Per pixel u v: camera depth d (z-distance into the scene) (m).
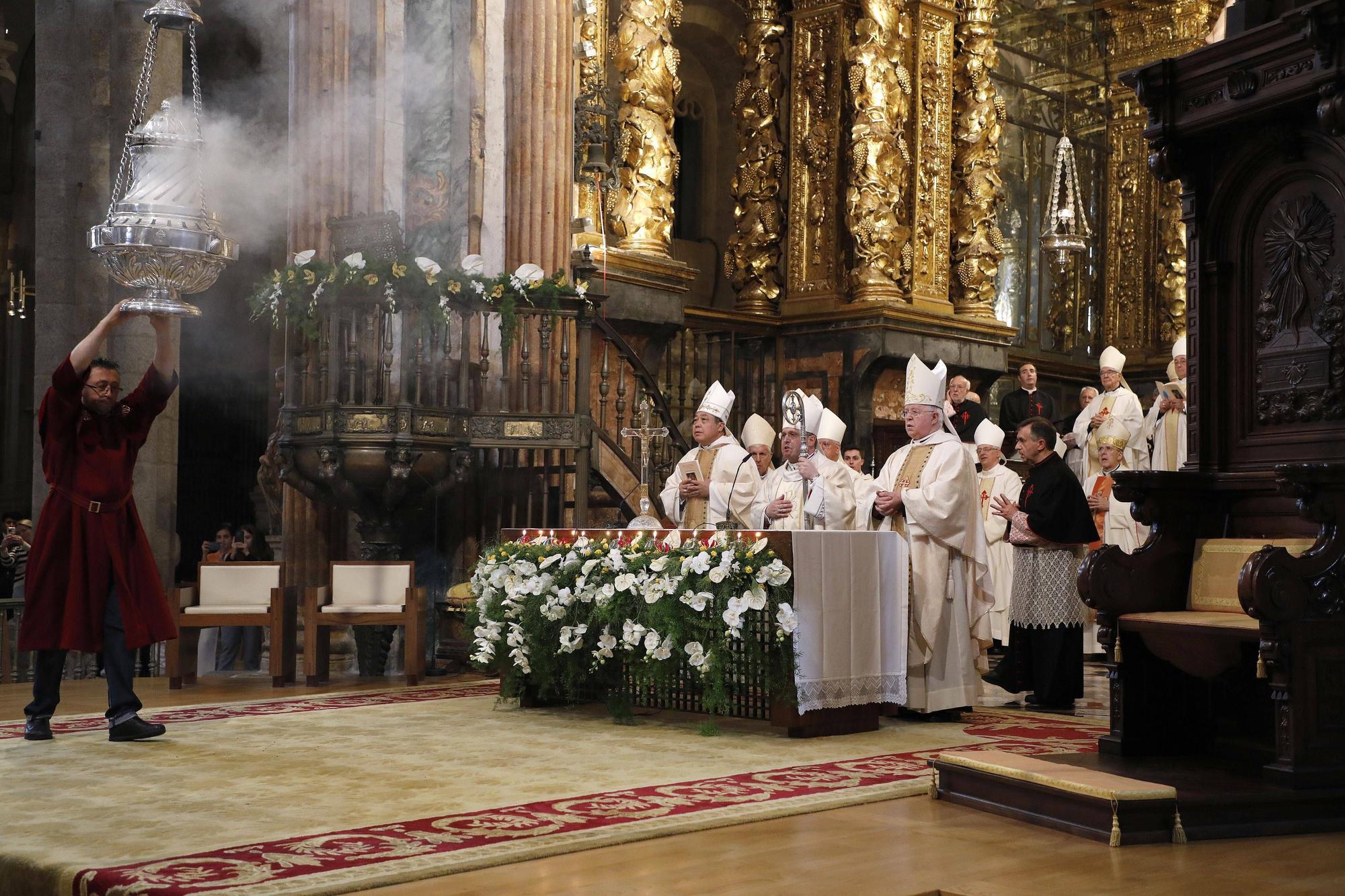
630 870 4.33
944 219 17.61
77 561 6.79
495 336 11.42
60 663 6.94
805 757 6.49
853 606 7.39
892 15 17.03
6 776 5.82
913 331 16.80
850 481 8.66
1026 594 8.97
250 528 12.46
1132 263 22.14
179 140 6.74
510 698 8.29
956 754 5.54
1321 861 4.54
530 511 11.09
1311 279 5.91
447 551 11.10
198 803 5.25
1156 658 5.95
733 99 18.64
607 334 12.42
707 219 18.75
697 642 7.18
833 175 17.09
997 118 18.22
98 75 13.93
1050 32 21.77
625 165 15.33
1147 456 14.84
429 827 4.82
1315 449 5.82
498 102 11.95
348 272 9.62
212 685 9.70
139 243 6.49
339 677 10.27
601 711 8.15
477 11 11.78
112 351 13.66
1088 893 4.10
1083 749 6.77
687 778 5.87
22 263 19.83
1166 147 6.25
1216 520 6.19
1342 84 5.39
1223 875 4.33
